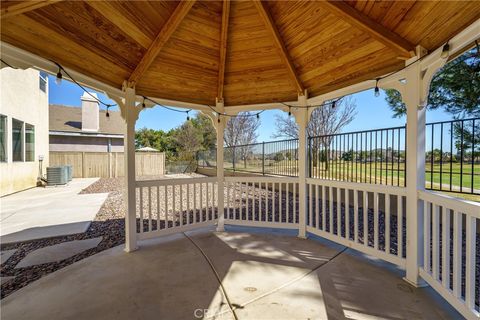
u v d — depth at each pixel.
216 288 2.23
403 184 4.62
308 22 2.59
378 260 2.80
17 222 4.57
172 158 19.12
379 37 2.18
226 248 3.21
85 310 1.94
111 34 2.45
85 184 10.34
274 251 3.09
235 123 15.74
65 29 2.15
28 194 7.66
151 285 2.29
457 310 1.73
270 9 2.59
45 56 2.23
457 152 4.11
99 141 15.12
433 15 1.82
